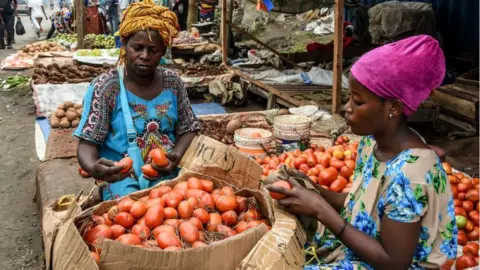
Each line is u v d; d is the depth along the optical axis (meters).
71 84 6.77
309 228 2.39
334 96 5.13
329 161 3.39
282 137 4.08
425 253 1.76
